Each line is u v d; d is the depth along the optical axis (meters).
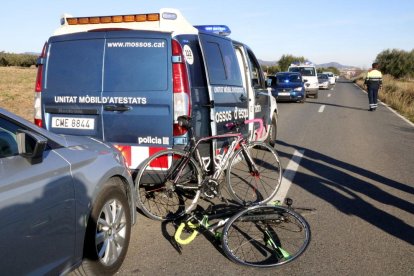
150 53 4.69
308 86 25.70
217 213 4.45
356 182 6.56
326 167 7.55
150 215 4.71
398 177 6.88
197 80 5.03
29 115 14.65
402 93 25.11
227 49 5.99
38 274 2.69
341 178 6.79
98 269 3.37
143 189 5.00
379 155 8.67
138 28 4.84
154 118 4.70
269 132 8.84
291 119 15.06
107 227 3.53
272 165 5.91
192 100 4.86
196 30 5.14
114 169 3.63
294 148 9.39
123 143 4.86
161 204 5.13
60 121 5.08
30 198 2.61
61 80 5.01
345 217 5.02
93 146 3.63
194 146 4.83
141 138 4.79
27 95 21.64
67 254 2.99
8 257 2.44
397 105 20.03
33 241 2.63
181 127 4.63
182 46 4.80
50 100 5.07
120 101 4.77
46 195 2.75
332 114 16.83
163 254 4.00
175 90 4.63
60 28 5.21
